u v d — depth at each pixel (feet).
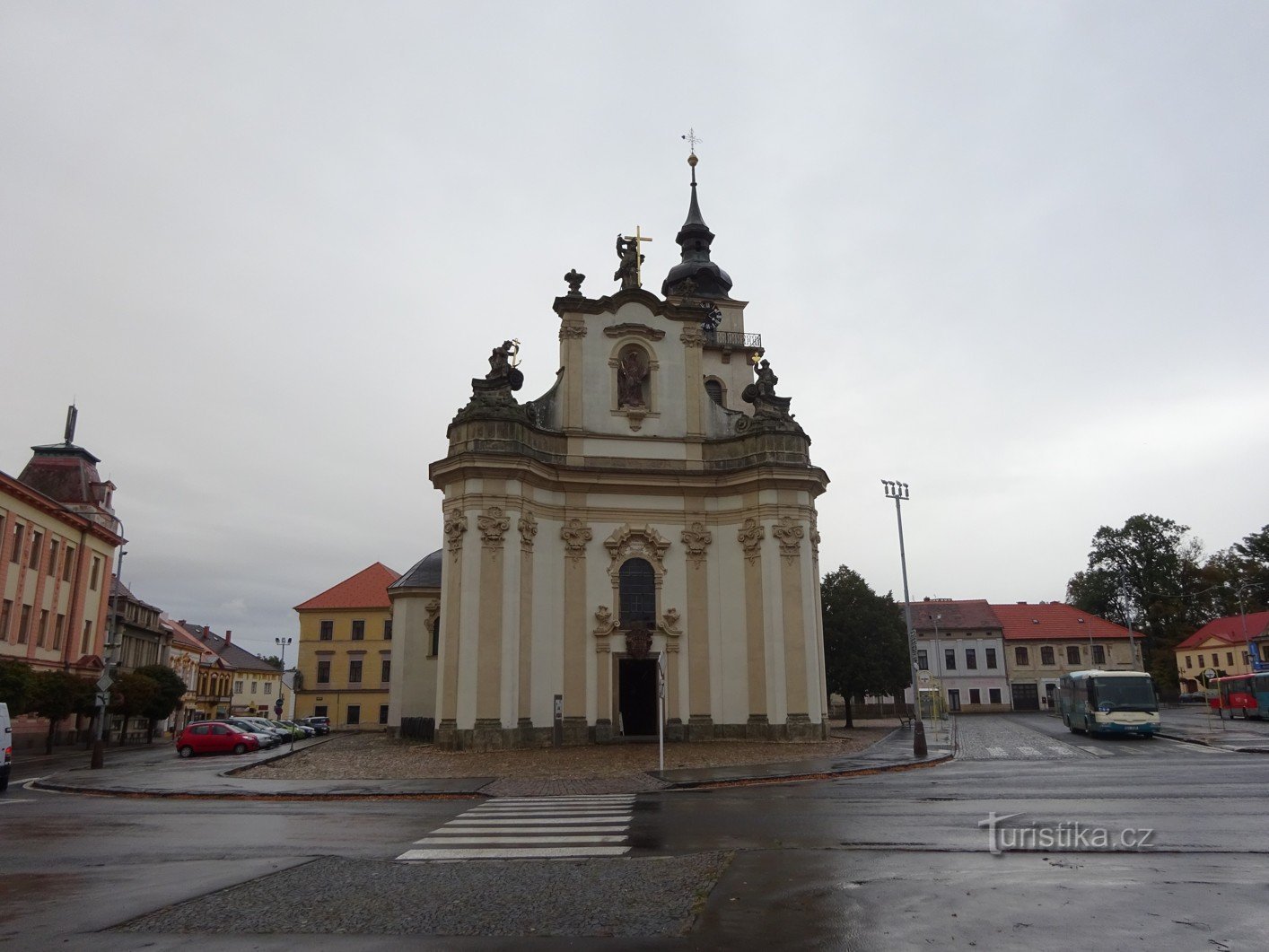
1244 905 27.91
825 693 127.85
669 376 132.77
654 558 126.00
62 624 181.47
